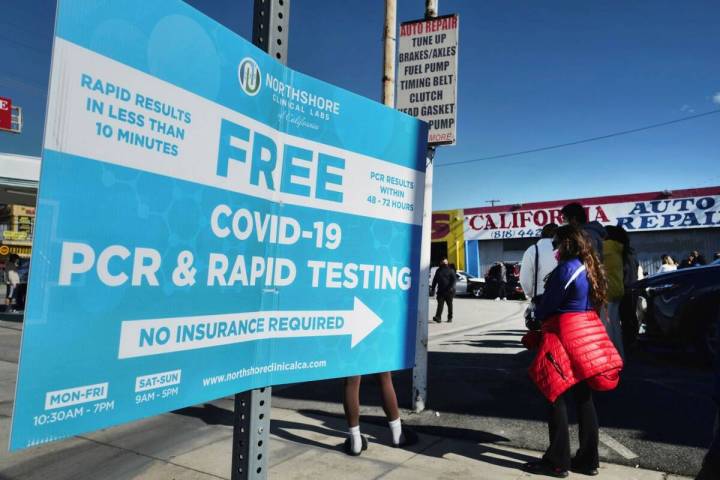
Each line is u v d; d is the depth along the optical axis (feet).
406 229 8.28
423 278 14.48
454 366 20.63
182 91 5.04
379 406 14.93
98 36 4.33
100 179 4.36
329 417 13.87
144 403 4.78
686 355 22.27
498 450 11.35
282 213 6.35
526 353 23.94
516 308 57.21
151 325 4.83
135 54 4.61
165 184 4.90
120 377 4.58
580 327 9.79
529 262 14.11
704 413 13.74
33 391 3.97
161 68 4.84
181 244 5.09
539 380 9.79
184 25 5.05
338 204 7.09
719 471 6.05
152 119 4.76
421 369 14.39
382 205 7.81
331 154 6.98
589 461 9.98
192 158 5.16
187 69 5.08
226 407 14.89
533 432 12.50
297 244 6.56
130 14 4.56
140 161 4.67
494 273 75.66
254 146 5.89
